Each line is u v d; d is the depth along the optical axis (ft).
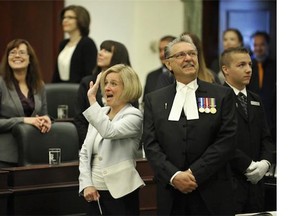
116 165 35.53
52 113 54.70
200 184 32.65
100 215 35.86
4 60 47.03
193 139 32.81
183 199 33.06
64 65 59.57
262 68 62.85
